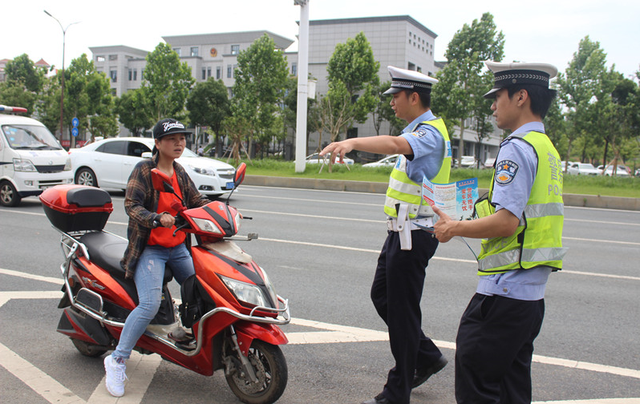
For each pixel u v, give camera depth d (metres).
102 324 3.64
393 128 50.78
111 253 3.74
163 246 3.47
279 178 18.59
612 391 3.54
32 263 6.47
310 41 58.62
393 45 56.09
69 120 45.16
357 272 6.50
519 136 2.36
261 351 3.14
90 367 3.75
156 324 3.62
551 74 2.43
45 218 9.82
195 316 3.34
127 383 3.53
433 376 3.81
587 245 9.05
